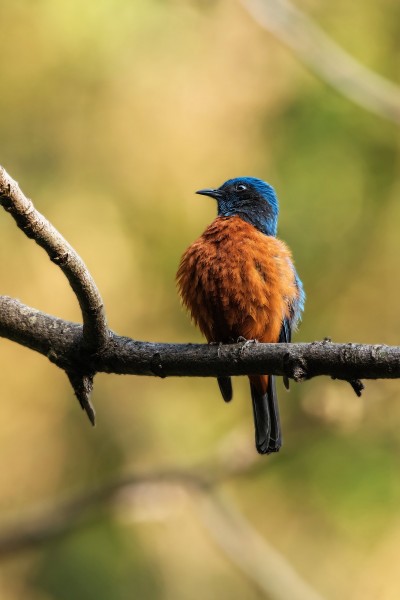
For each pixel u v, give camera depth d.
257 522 12.50
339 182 12.07
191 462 12.37
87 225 13.66
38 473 13.34
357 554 11.88
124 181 13.87
